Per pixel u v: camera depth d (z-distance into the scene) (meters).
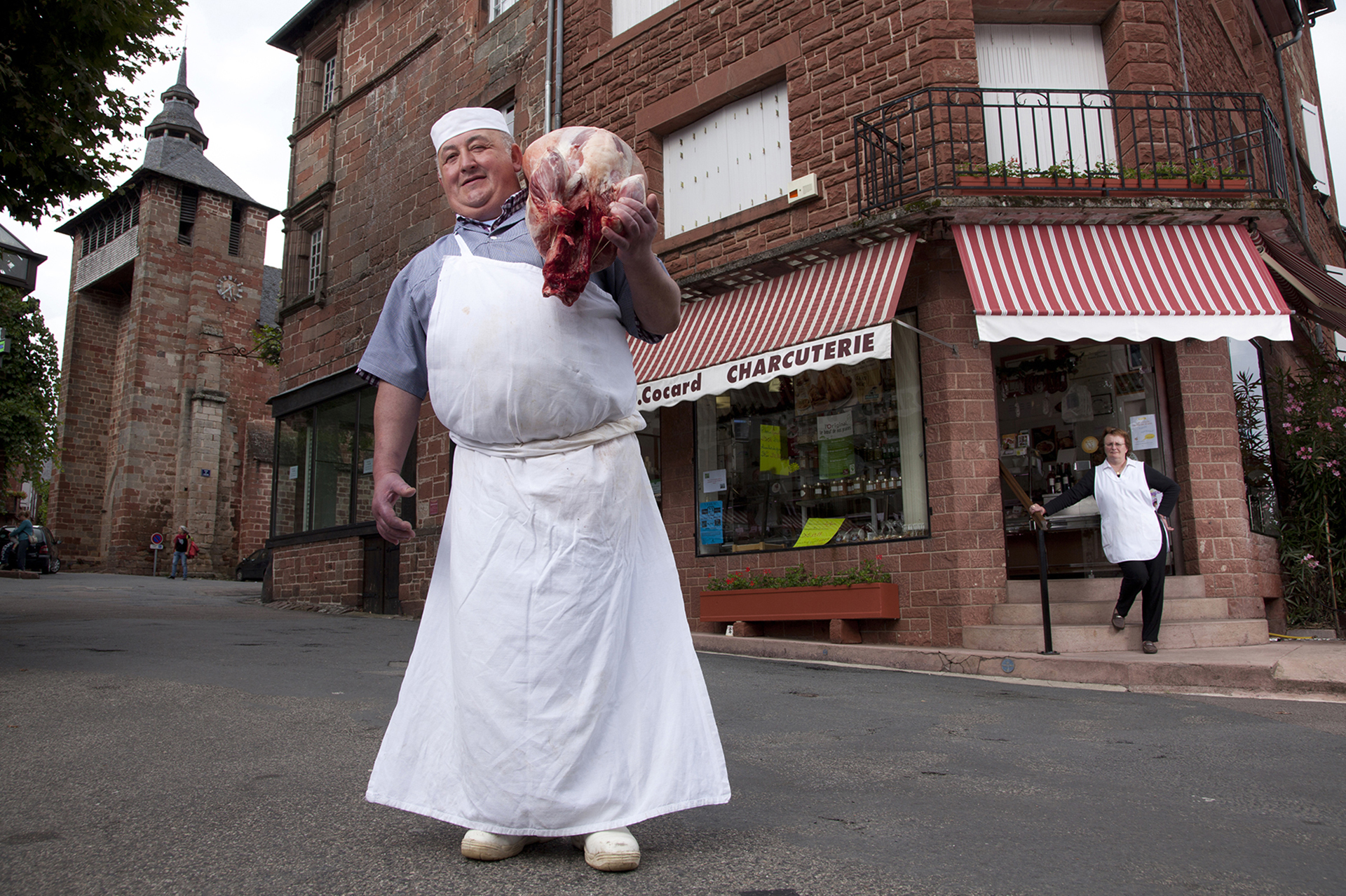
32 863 2.16
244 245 39.12
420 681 2.25
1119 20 9.42
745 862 2.20
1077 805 2.94
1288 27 13.91
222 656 6.68
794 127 10.16
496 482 2.15
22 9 8.30
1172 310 7.98
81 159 8.92
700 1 11.22
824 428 9.77
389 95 15.00
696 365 9.61
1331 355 12.03
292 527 15.52
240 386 37.84
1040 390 9.09
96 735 3.78
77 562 37.06
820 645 8.19
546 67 12.70
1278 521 9.60
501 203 2.36
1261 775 3.44
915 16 9.29
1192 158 9.00
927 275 8.84
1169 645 7.46
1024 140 9.48
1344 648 7.07
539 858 2.18
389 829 2.46
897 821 2.68
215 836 2.38
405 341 2.40
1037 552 8.85
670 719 2.19
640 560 2.26
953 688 6.11
